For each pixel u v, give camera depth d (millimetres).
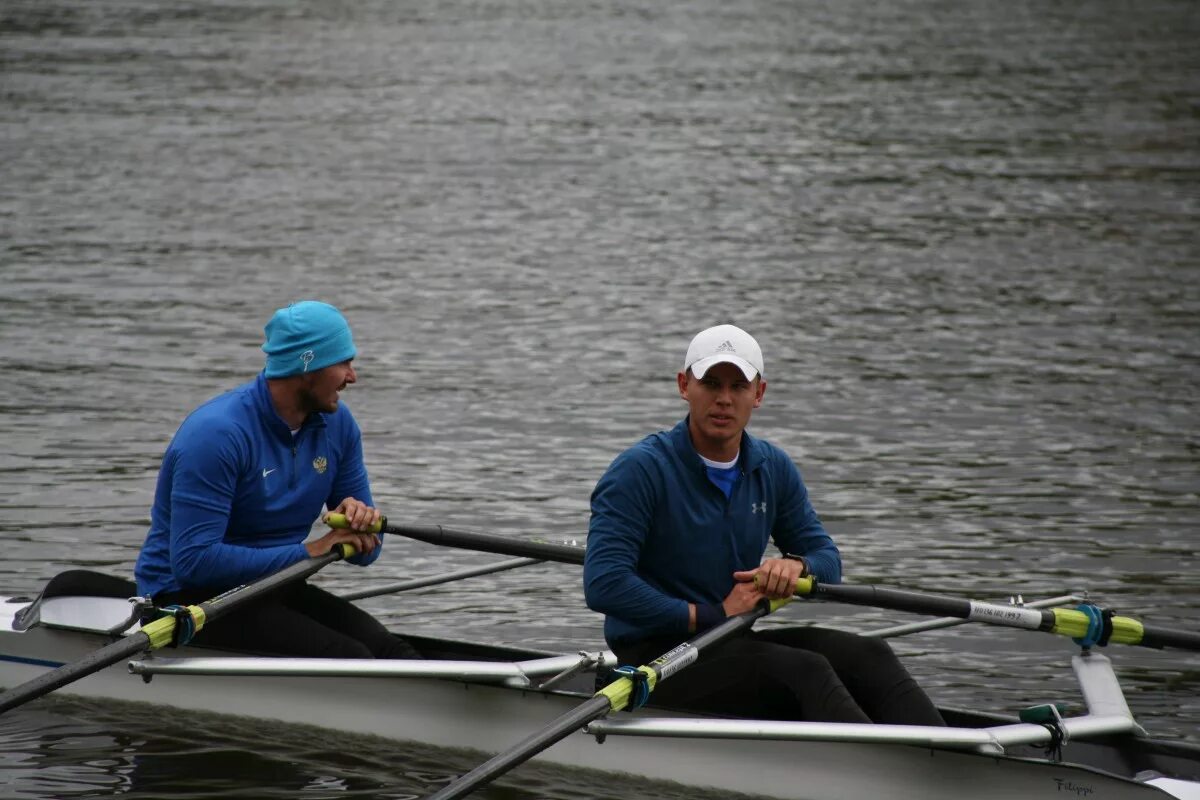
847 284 72875
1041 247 80375
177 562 27250
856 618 36656
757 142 113688
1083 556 39688
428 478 45781
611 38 175875
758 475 25656
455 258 78438
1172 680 32594
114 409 51906
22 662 29641
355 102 130125
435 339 62812
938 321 65812
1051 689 32125
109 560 38594
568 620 35969
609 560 24922
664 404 54000
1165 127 117125
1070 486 45312
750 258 78688
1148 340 62438
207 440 27141
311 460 28562
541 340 62875
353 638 27969
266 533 28453
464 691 26984
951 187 97062
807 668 24344
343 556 27953
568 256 79312
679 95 135375
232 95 132250
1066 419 52125
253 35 172500
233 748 27562
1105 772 22750
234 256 77750
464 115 125312
